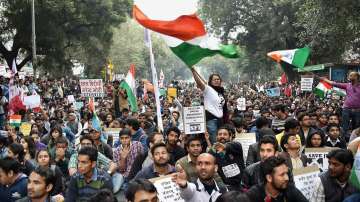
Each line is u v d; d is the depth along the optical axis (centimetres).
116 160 951
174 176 624
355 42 3048
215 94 994
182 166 731
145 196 469
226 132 863
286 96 3403
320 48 3556
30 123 1536
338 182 641
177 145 899
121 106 1864
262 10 5341
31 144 1041
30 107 1833
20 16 4338
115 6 5047
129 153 945
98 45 5153
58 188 837
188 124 896
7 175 691
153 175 734
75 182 690
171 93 2273
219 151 810
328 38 2716
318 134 927
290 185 573
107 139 1337
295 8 4769
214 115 991
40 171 600
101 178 690
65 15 4462
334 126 1084
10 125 1577
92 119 1450
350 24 2334
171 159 870
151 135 870
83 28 4822
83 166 678
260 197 564
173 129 892
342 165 627
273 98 3056
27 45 4528
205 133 903
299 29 4981
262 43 5528
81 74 7069
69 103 2452
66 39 4700
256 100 2814
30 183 596
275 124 1266
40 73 5806
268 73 7144
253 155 827
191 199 616
